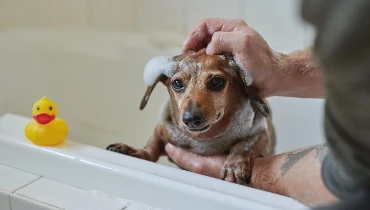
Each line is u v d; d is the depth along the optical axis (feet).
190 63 2.58
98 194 2.54
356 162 1.27
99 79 5.01
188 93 2.50
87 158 2.58
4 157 2.79
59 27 5.41
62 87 5.04
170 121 2.89
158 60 2.75
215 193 2.29
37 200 2.45
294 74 2.68
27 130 2.73
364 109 1.09
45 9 5.49
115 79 4.95
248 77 2.59
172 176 2.49
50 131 2.69
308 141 4.11
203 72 2.53
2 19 5.24
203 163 2.85
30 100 4.88
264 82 2.65
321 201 1.58
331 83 1.11
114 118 4.99
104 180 2.53
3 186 2.58
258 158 2.72
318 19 1.06
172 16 5.46
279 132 4.21
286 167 2.39
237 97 2.62
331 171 1.53
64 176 2.64
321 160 1.82
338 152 1.30
